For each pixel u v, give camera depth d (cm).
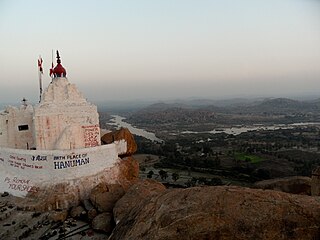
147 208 1805
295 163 9619
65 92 3769
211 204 1582
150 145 13625
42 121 3578
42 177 3397
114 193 3206
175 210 1630
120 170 3791
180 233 1526
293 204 1502
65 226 2961
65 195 3281
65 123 3656
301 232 1412
